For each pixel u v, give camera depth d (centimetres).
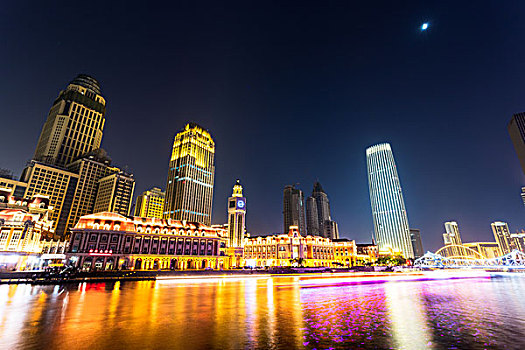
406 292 5591
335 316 2909
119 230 10400
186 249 11856
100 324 2370
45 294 4178
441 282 9294
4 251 8719
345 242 19012
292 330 2283
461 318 2889
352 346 1877
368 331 2281
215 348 1792
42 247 11219
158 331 2181
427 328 2419
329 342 1955
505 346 1923
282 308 3378
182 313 2939
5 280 5762
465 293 5491
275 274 10512
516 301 4281
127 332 2136
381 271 14638
